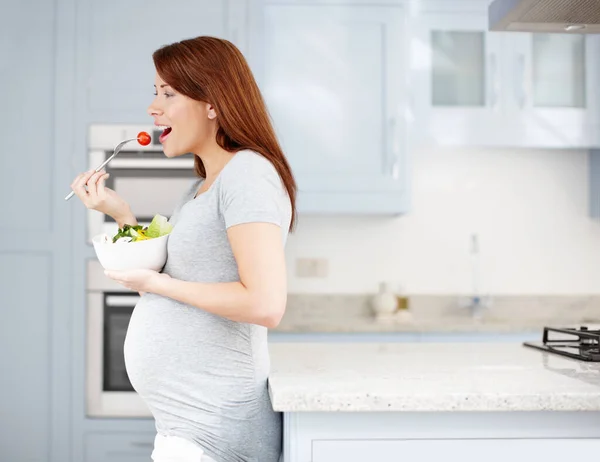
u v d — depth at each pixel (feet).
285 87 10.57
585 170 12.31
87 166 9.95
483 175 12.26
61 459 9.84
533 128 10.95
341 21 10.62
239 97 4.80
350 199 10.62
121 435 9.84
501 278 12.21
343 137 10.62
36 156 9.93
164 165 9.91
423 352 6.29
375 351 6.38
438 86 10.95
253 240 4.37
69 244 9.87
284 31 10.56
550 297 12.16
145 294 4.87
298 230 11.99
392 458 4.47
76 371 9.86
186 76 4.79
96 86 10.00
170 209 9.88
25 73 9.96
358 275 12.04
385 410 4.27
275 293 4.32
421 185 12.21
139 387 4.78
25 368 9.85
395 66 10.67
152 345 4.67
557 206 12.30
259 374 4.82
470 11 10.88
